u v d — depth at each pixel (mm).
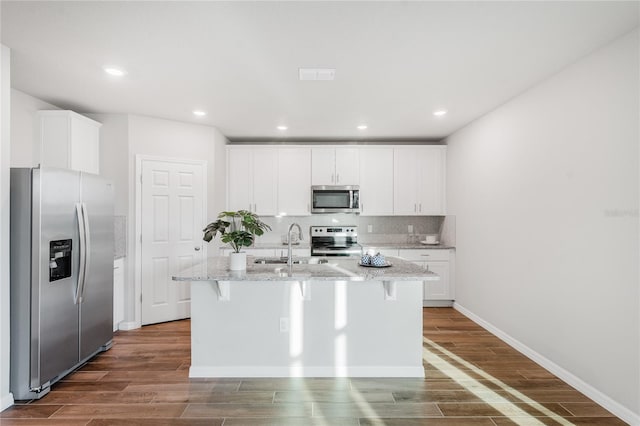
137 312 3998
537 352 3059
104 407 2354
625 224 2207
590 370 2475
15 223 2428
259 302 2844
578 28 2166
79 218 2760
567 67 2707
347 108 3799
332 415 2268
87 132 3656
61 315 2639
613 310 2289
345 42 2359
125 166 3953
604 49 2369
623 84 2227
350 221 5512
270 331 2844
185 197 4359
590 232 2477
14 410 2311
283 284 2846
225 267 2863
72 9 1979
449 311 4707
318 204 5125
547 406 2371
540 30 2189
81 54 2521
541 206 3008
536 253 3070
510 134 3479
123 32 2229
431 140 5418
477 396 2500
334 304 2850
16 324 2426
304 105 3691
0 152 2328
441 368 2957
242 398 2477
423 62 2650
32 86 3123
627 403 2191
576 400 2445
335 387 2645
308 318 2846
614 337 2281
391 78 2963
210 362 2830
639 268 2117
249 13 2023
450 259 4887
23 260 2430
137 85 3117
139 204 4023
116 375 2818
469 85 3119
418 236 5539
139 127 4035
